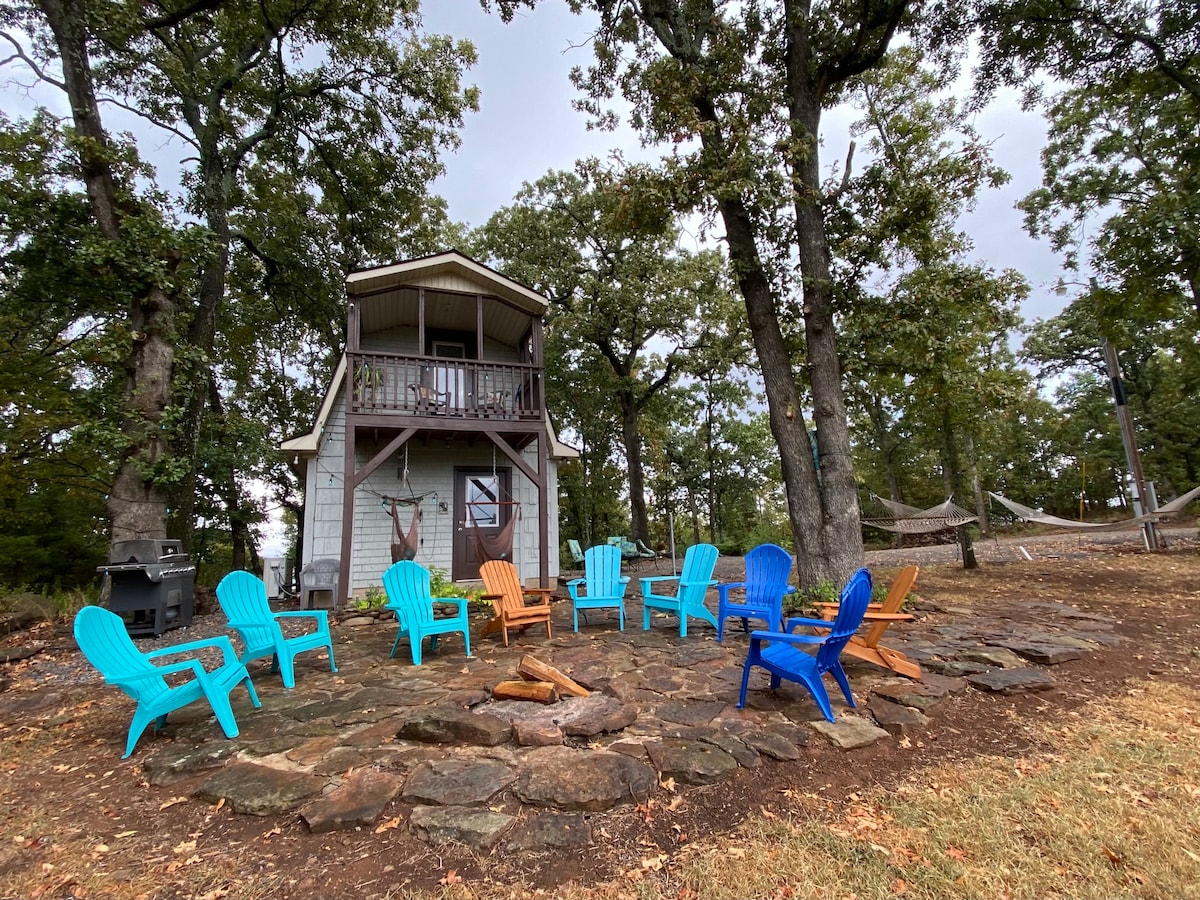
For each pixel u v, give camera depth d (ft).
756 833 7.61
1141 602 24.17
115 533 26.63
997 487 103.86
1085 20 31.40
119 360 28.63
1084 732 10.93
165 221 29.12
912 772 9.44
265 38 37.11
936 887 6.49
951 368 28.53
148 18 32.01
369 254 48.34
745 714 11.56
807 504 26.09
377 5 37.63
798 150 24.97
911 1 26.89
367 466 28.25
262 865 7.06
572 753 9.66
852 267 27.78
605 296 58.08
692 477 94.68
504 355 39.14
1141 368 81.82
